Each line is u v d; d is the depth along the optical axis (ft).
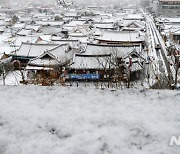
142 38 153.58
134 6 556.10
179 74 84.07
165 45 165.78
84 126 18.28
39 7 467.11
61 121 18.93
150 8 463.01
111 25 231.71
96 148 16.05
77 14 345.51
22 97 22.81
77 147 16.19
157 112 19.60
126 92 23.40
